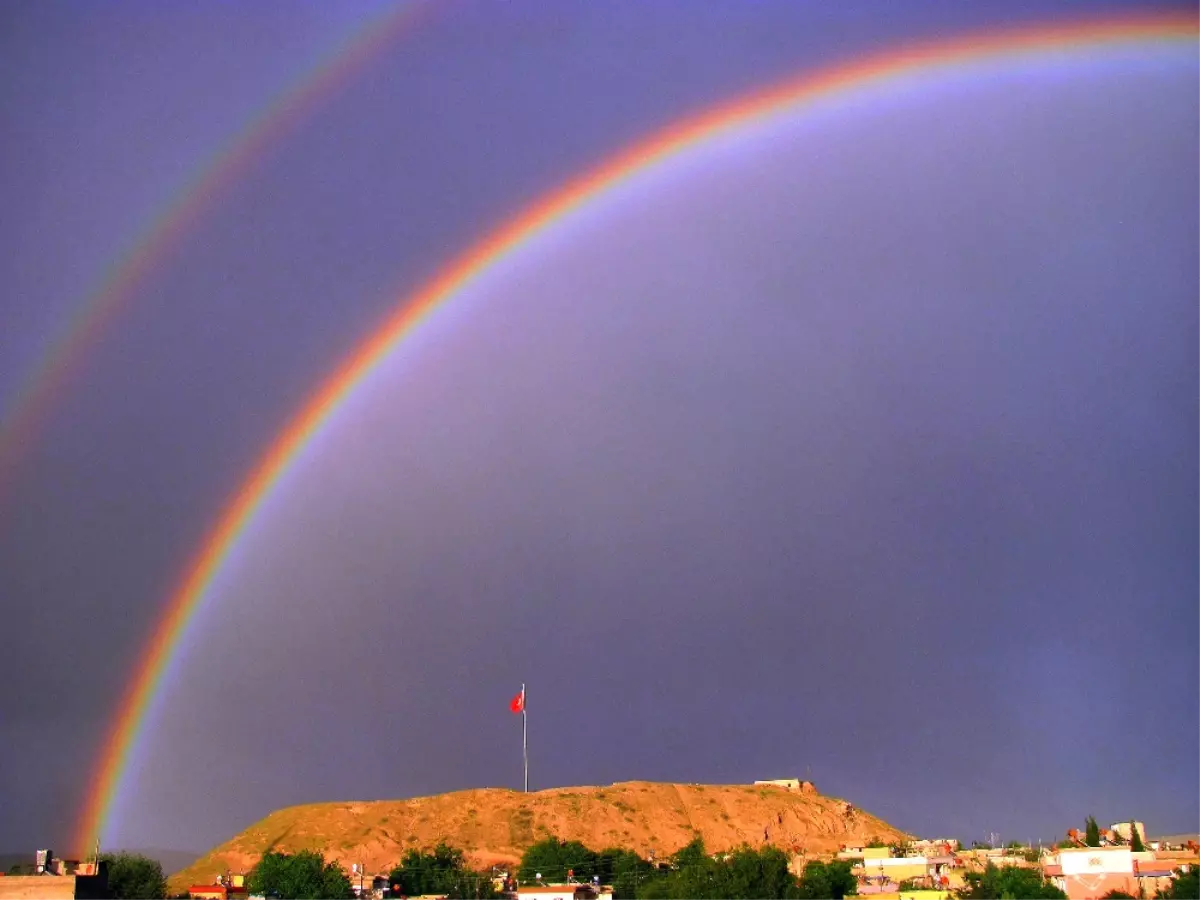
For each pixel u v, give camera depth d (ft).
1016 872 341.62
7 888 252.83
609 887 440.86
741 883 362.94
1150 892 318.45
